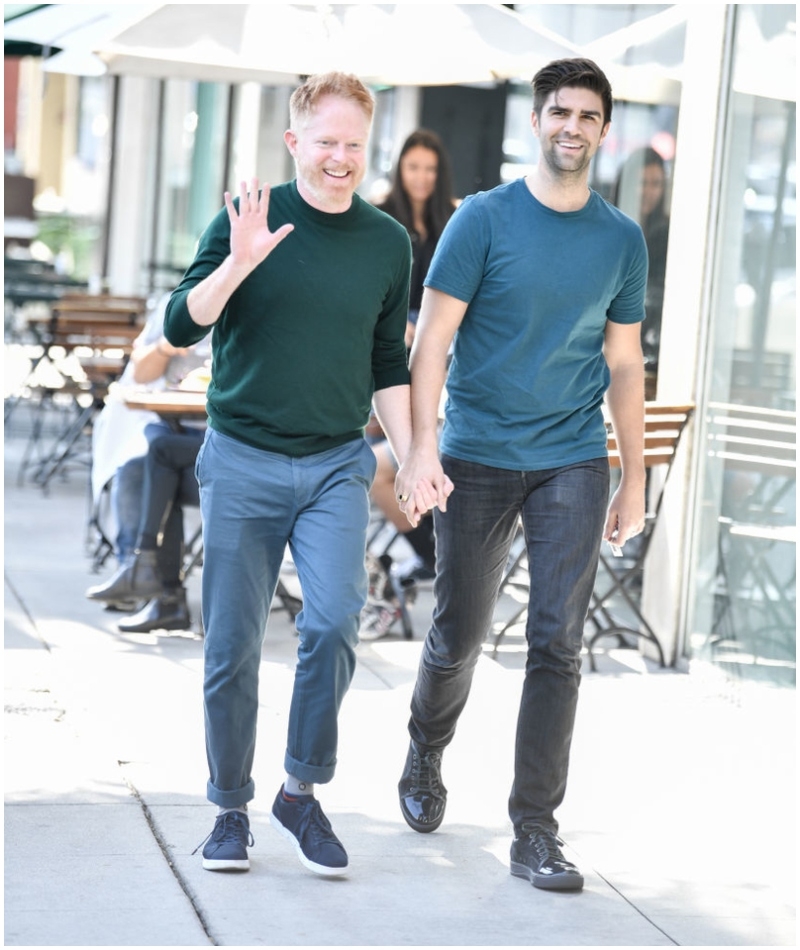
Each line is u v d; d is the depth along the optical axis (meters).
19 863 8.16
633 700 12.44
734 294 13.05
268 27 13.95
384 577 14.17
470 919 7.79
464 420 8.52
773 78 12.44
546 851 8.29
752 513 12.70
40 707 11.08
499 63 13.73
